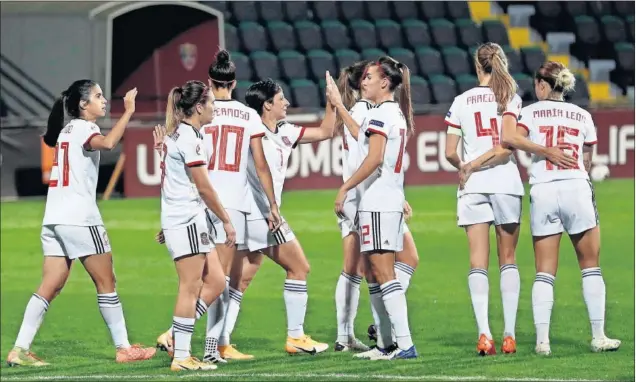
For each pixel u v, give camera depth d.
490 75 30.30
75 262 51.31
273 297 42.41
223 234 29.61
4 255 52.53
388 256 28.97
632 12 92.12
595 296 30.72
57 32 69.25
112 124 66.38
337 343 31.72
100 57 69.00
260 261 31.23
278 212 30.22
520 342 32.72
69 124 29.66
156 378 27.06
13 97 69.38
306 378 26.83
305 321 37.62
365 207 28.66
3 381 27.47
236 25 83.75
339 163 67.94
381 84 28.66
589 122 30.30
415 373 27.48
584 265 30.86
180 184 27.70
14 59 69.31
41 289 30.25
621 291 41.75
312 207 61.94
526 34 91.00
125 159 65.62
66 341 35.94
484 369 28.05
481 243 30.14
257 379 26.75
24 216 61.06
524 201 62.72
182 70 71.94
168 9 71.38
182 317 28.12
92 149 29.41
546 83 30.09
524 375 27.25
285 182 67.31
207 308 29.11
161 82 71.56
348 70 32.25
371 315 38.69
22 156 65.19
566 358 29.67
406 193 66.19
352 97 32.19
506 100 29.81
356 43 84.69
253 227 30.45
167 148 27.62
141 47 71.25
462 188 30.11
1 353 35.97
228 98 29.94
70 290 45.41
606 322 36.25
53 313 40.94
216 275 28.69
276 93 30.88
